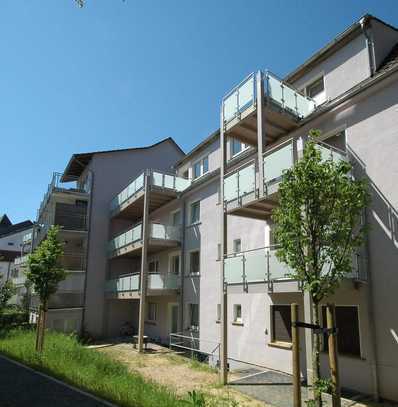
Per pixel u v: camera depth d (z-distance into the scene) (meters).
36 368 10.48
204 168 19.69
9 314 24.80
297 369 5.52
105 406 7.11
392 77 9.73
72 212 24.12
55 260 13.70
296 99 12.45
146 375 12.03
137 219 25.12
